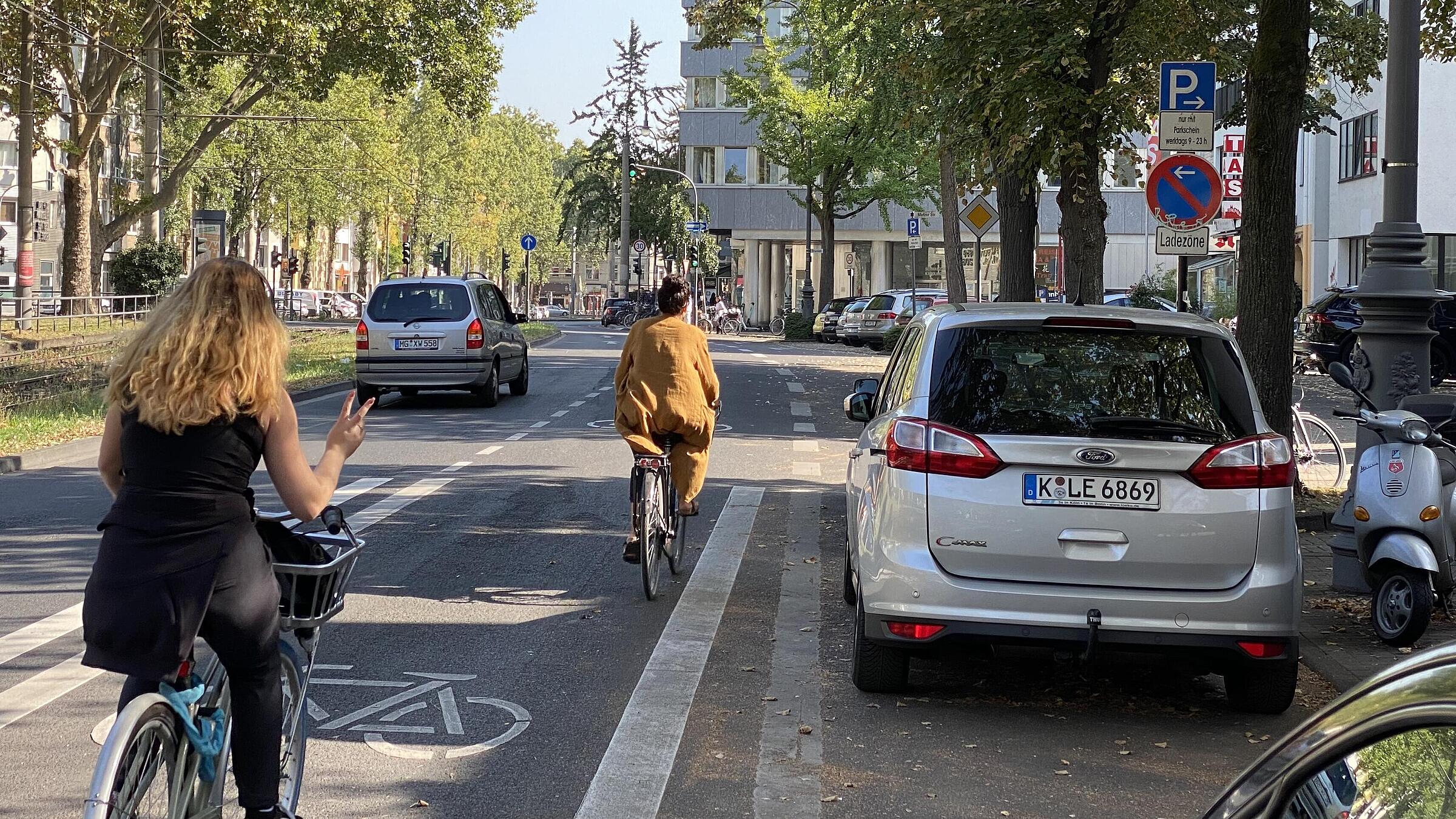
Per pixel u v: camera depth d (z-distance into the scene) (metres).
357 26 40.50
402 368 22.00
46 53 37.94
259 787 3.92
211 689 4.06
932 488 6.31
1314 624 8.45
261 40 40.62
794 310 64.50
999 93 17.20
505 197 121.50
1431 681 1.96
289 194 72.00
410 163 88.38
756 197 71.00
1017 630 6.19
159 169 45.34
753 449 17.50
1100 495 6.21
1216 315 40.91
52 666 6.96
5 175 69.44
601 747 5.84
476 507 12.38
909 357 7.20
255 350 3.72
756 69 54.66
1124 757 5.92
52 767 5.41
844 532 11.60
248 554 3.77
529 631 7.92
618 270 131.38
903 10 19.23
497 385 23.20
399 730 6.02
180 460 3.67
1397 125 10.66
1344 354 30.23
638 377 9.15
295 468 3.85
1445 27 16.47
